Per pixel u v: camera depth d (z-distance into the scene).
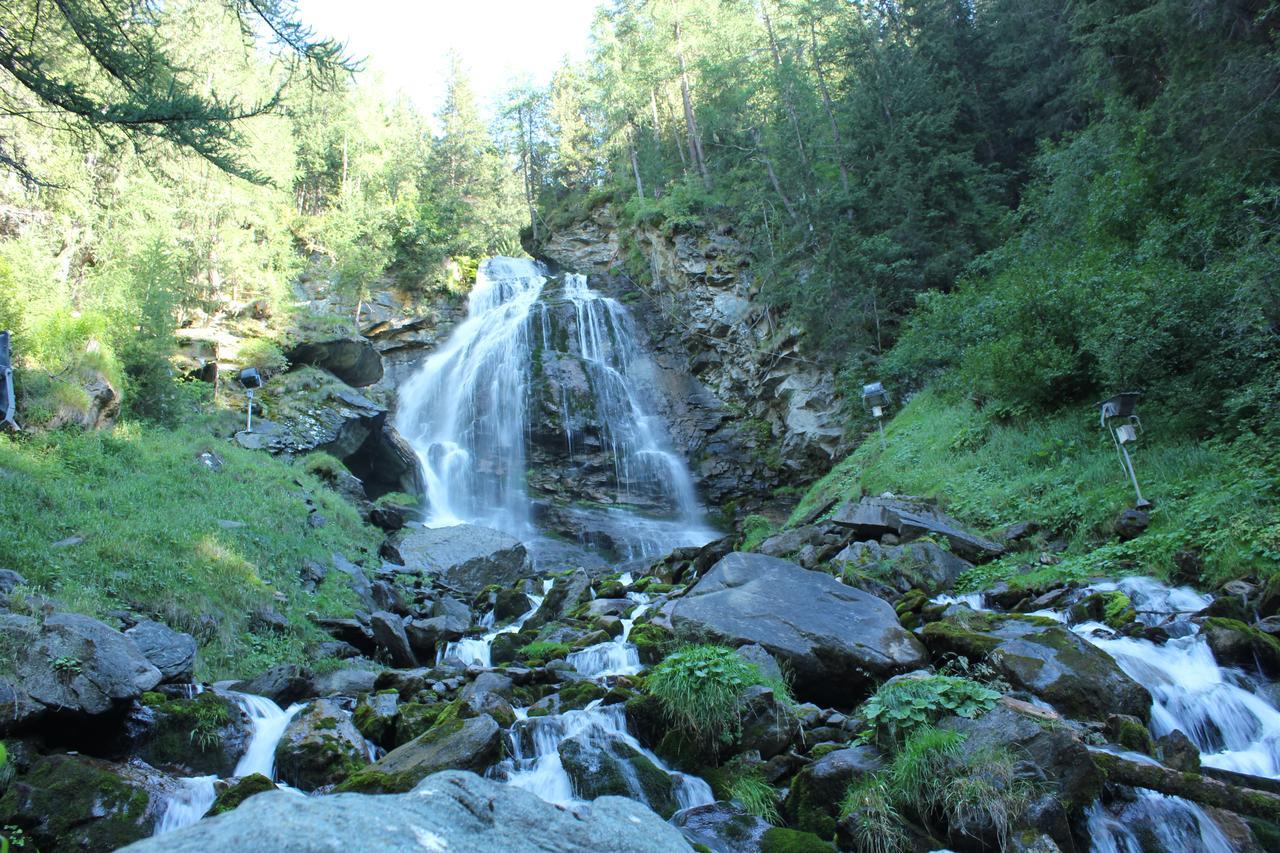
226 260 22.75
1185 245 13.16
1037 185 22.20
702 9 35.81
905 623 9.04
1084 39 18.42
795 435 24.39
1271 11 12.81
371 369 24.70
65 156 18.36
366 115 38.59
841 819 5.11
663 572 14.79
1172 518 9.88
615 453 26.17
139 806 5.29
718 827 5.34
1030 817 4.66
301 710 7.16
